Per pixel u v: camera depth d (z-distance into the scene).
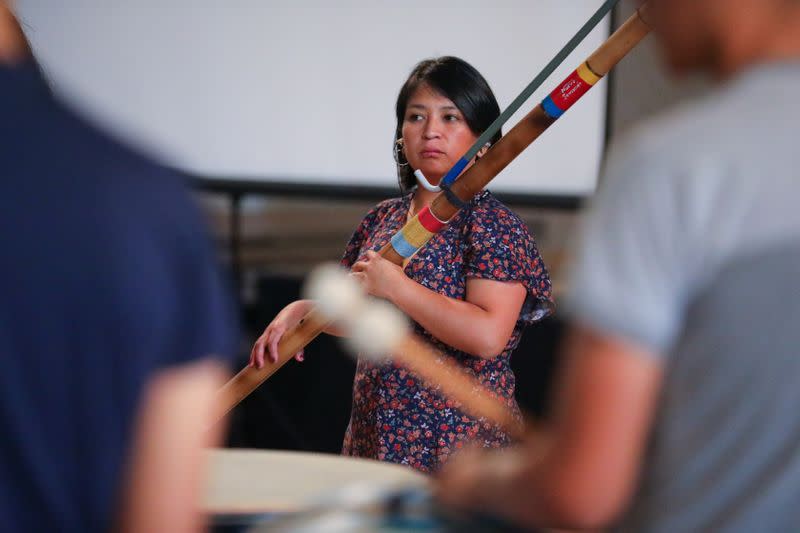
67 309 2.02
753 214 2.17
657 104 9.16
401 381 5.21
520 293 5.22
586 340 2.27
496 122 4.66
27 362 2.04
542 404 8.66
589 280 2.26
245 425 9.52
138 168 2.12
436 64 5.46
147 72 9.92
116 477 2.11
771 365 2.19
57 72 9.87
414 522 2.71
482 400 3.98
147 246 2.06
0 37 2.24
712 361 2.23
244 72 9.95
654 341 2.23
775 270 2.16
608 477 2.26
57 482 2.09
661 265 2.21
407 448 5.19
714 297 2.21
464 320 4.96
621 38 4.37
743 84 2.27
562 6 9.27
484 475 2.55
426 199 5.46
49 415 2.06
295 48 9.90
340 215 12.21
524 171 9.66
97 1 9.82
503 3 9.40
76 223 2.02
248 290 11.02
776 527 2.22
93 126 2.15
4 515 2.09
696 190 2.19
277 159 10.05
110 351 2.04
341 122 9.94
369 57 9.80
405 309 4.93
